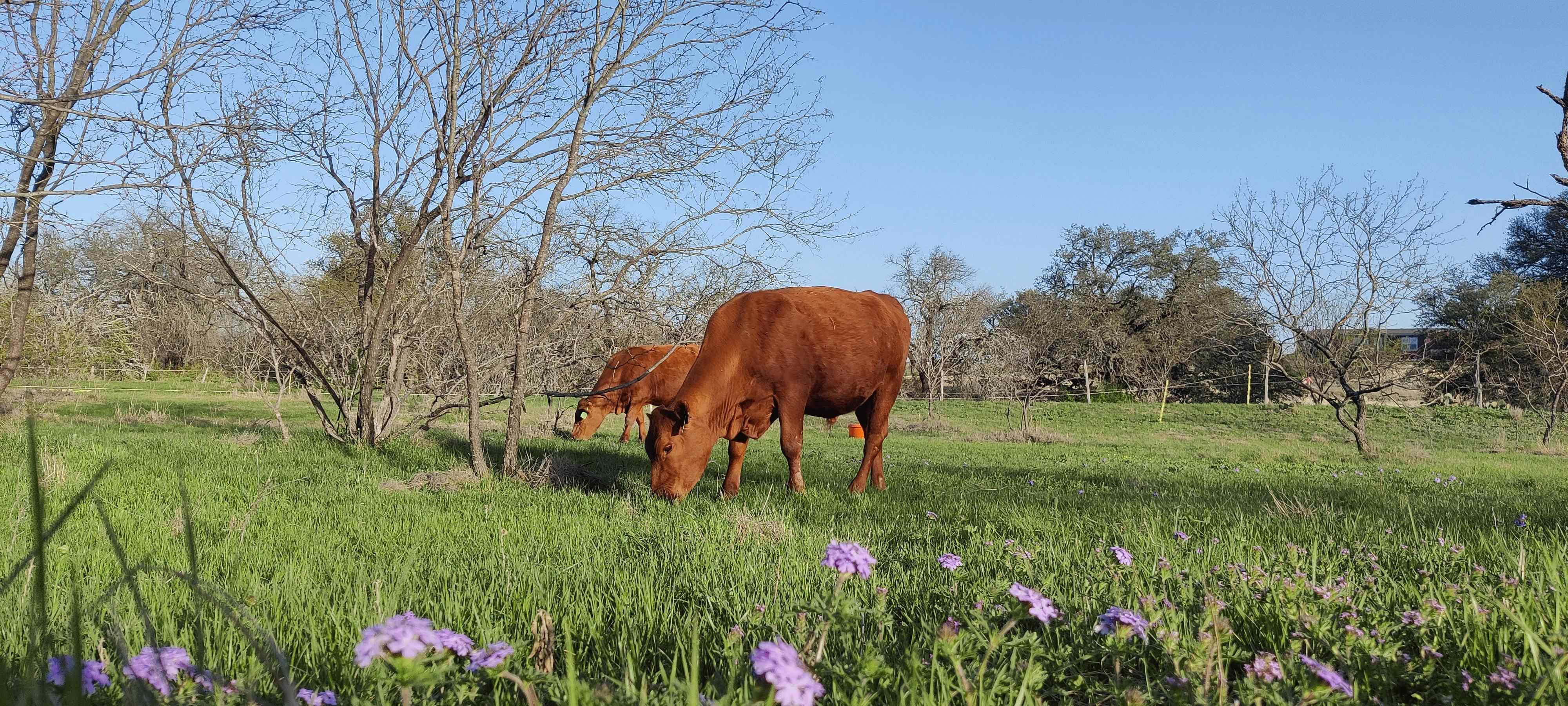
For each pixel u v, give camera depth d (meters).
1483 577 3.61
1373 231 19.08
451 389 12.98
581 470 9.43
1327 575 3.69
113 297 15.11
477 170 9.35
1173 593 3.35
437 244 11.12
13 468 8.34
